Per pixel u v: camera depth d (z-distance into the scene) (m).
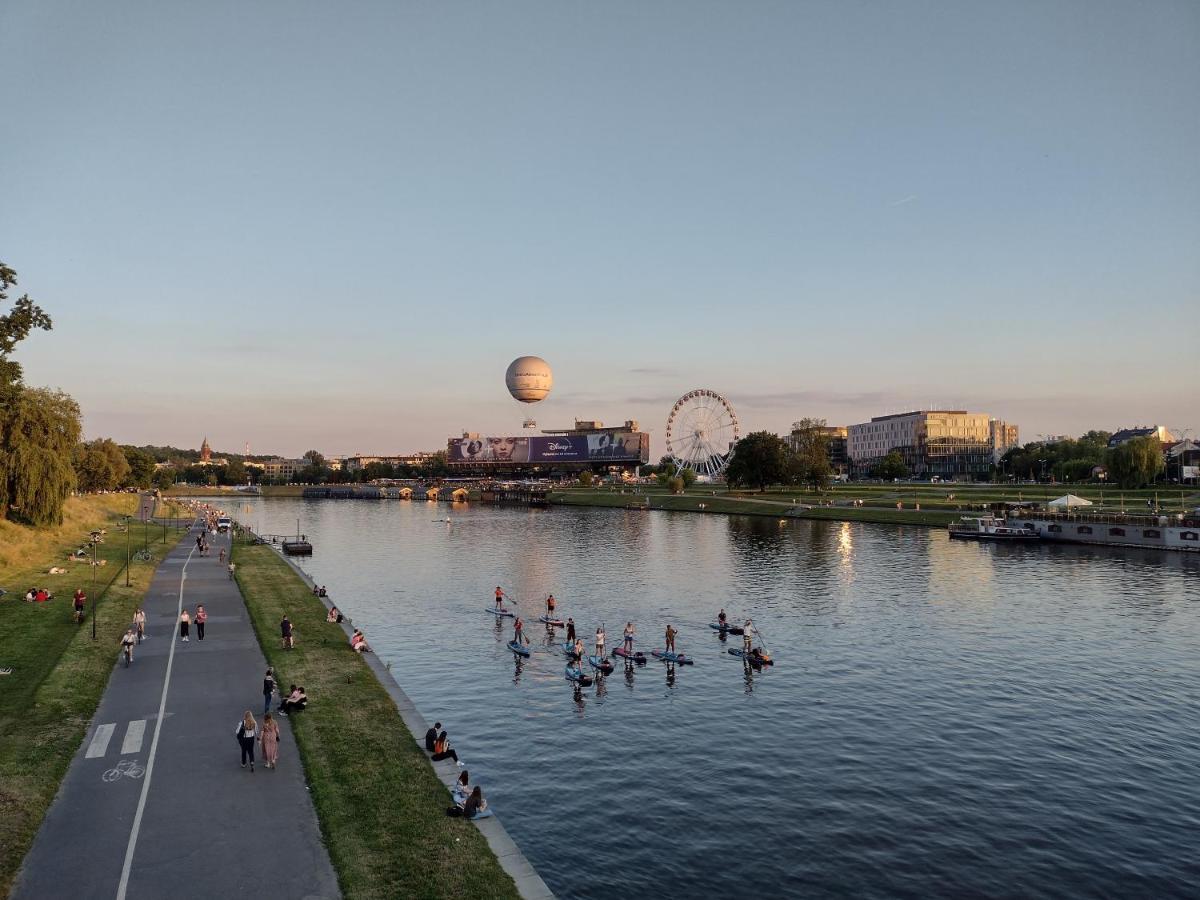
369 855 26.09
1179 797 35.75
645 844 31.78
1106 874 29.42
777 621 71.75
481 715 47.06
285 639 53.69
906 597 82.44
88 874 24.38
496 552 128.88
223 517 164.50
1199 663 56.47
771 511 193.12
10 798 28.83
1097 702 48.50
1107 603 77.94
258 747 35.19
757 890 28.42
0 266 63.97
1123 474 172.62
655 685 52.94
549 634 68.00
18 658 46.94
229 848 26.25
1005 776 38.12
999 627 68.19
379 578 100.56
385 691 44.94
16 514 97.06
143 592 76.06
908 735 43.47
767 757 40.59
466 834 27.94
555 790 36.75
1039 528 129.50
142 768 32.53
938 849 31.30
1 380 72.75
